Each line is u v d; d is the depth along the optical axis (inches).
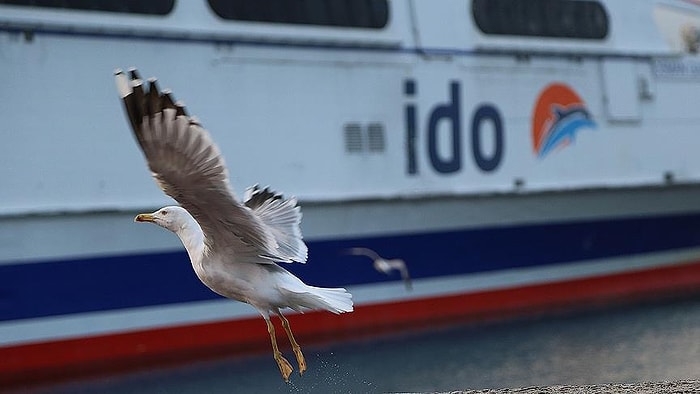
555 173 853.2
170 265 684.1
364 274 759.7
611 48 890.1
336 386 636.1
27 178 629.0
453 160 797.2
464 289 813.2
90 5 652.1
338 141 743.7
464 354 717.9
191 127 221.0
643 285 924.0
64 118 641.0
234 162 699.4
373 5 763.4
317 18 735.7
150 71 670.5
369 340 768.3
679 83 935.0
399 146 770.2
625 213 903.7
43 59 634.8
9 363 628.4
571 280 876.0
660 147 918.4
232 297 278.5
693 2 946.1
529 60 840.9
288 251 278.2
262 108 712.4
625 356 695.7
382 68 765.3
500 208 825.5
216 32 693.9
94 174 649.0
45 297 637.9
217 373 678.5
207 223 252.1
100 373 655.8
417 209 781.3
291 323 741.9
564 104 860.0
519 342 753.6
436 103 789.9
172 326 686.5
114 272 660.7
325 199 733.3
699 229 957.8
